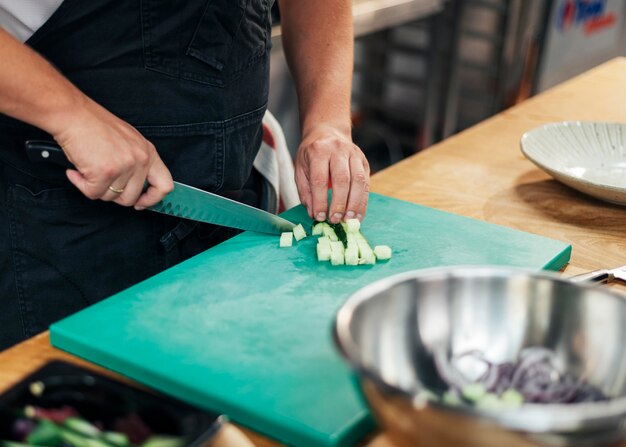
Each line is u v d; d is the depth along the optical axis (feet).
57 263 4.55
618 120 6.23
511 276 2.85
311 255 4.09
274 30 8.48
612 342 2.70
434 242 4.25
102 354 3.18
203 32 4.27
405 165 5.38
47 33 4.05
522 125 6.12
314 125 4.85
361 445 2.78
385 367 2.69
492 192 4.99
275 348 3.21
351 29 5.35
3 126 4.22
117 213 4.55
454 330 2.86
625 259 4.25
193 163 4.58
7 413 2.60
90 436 2.56
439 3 10.33
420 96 12.61
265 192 5.56
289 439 2.79
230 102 4.57
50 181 4.36
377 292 2.70
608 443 2.15
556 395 2.63
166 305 3.53
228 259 4.02
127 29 4.13
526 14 12.28
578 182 4.63
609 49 15.17
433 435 2.20
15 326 4.75
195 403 2.98
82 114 3.64
